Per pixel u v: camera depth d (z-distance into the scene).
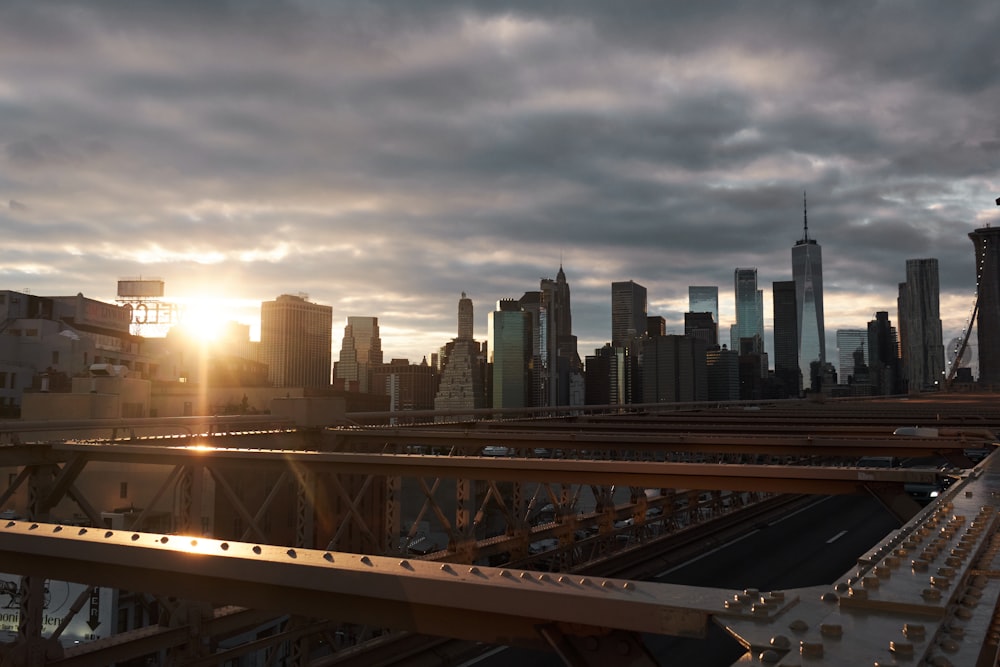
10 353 89.31
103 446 15.21
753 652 3.04
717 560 30.64
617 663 3.79
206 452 14.46
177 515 14.68
